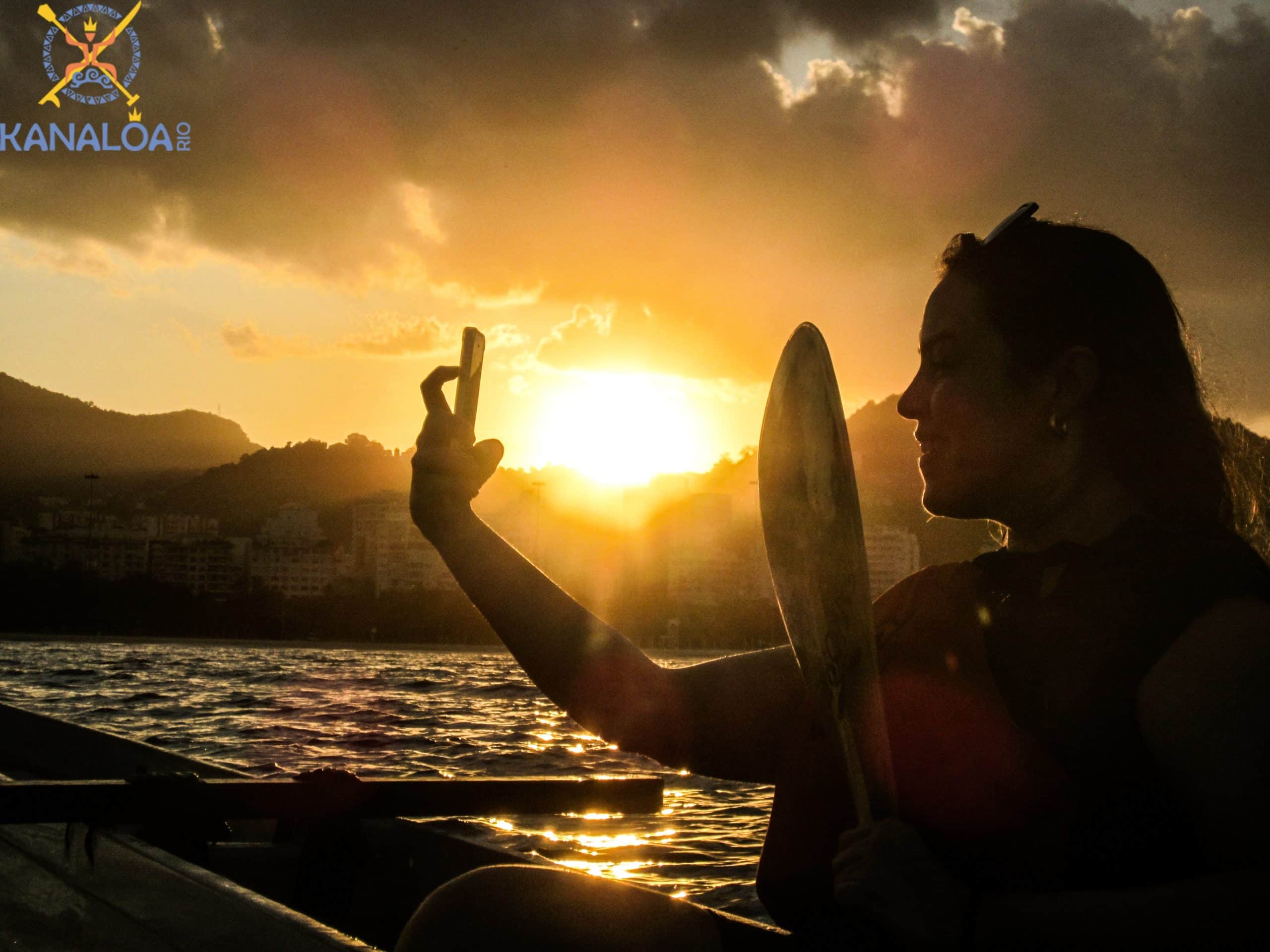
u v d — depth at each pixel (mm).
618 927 1045
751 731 1265
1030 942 868
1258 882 795
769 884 1151
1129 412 1037
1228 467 1130
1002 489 1074
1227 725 811
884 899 917
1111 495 1039
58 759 3998
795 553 1073
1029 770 933
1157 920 820
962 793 976
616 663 1236
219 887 1495
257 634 137250
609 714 1239
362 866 2115
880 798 984
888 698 1054
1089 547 968
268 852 2391
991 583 1022
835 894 957
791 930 1151
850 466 1047
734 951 1103
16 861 2230
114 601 134000
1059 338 1049
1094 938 841
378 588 181250
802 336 1094
